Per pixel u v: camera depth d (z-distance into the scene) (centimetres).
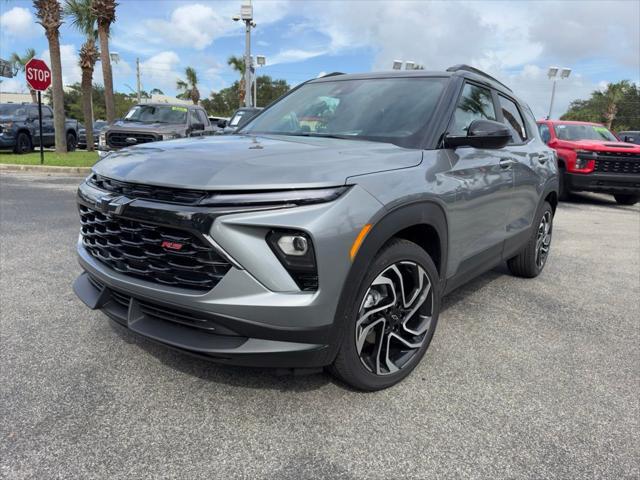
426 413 244
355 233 217
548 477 204
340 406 246
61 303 365
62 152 1645
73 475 195
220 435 221
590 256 591
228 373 272
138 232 229
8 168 1271
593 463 213
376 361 254
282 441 219
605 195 1292
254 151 248
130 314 240
